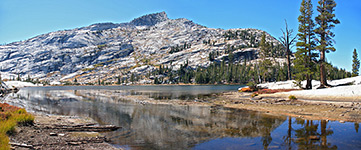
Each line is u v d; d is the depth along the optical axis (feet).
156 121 59.67
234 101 105.70
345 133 42.68
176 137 43.24
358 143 36.27
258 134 44.09
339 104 74.18
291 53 166.50
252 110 77.25
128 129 50.62
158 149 35.94
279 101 92.84
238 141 39.73
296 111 69.62
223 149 35.45
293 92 107.45
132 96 154.61
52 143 36.96
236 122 56.44
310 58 123.44
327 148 33.96
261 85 173.58
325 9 120.78
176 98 132.67
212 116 66.08
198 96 148.05
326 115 61.05
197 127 51.55
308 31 124.57
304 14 125.49
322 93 92.38
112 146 37.37
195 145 37.96
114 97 148.36
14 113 56.34
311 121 54.90
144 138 42.78
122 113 74.90
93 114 73.56
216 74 584.40
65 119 62.18
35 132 43.78
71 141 39.11
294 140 39.09
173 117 65.46
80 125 53.47
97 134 45.65
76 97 153.99
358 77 130.11
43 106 99.35
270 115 65.87
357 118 55.36
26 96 170.40
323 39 119.65
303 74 125.49
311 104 80.48
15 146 32.96
